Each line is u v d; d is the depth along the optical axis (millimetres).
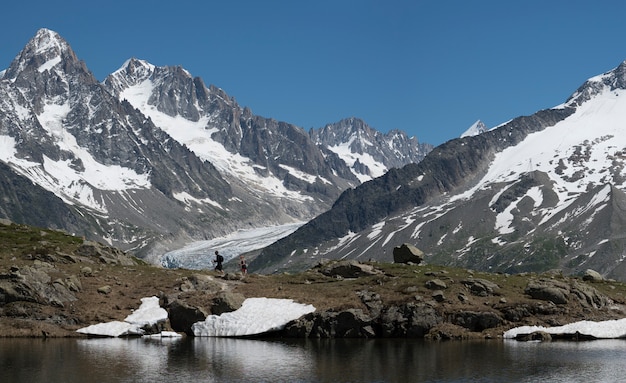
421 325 89562
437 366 72625
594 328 88875
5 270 97250
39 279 94938
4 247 111250
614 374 68875
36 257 105750
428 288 96312
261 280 107375
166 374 69062
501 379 67312
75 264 106750
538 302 93000
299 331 90438
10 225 131500
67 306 93688
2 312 91000
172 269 114000
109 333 89562
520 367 72062
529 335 87375
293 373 69750
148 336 90938
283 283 105250
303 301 95812
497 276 104500
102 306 95188
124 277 105188
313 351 80875
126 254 122125
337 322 91062
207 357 77125
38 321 90562
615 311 94938
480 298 94750
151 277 106000
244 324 91500
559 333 88125
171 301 96000
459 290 95562
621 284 110438
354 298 95500
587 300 95938
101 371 69812
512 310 91188
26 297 92562
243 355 78438
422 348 82562
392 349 82062
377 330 91312
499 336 88562
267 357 77500
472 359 75938
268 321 91500
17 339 86875
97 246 116312
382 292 96625
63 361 74062
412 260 114688
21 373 68500
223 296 95250
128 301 97375
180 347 83062
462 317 90375
